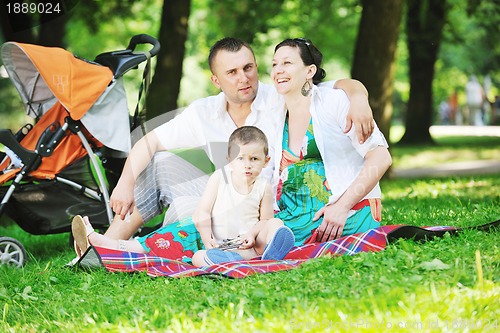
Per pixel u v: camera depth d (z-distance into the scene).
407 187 21.75
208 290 8.28
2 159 12.28
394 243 9.44
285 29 38.34
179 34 23.94
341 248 9.58
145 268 9.59
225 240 9.89
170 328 7.26
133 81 50.72
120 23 46.00
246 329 7.03
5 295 9.17
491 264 8.41
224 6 32.56
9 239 11.34
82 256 9.76
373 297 7.37
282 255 9.41
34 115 12.80
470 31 56.97
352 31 43.19
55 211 12.14
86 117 11.77
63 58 11.67
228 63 10.21
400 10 24.08
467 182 22.44
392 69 24.22
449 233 9.98
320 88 10.31
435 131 58.41
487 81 71.19
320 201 10.14
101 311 7.96
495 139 45.75
